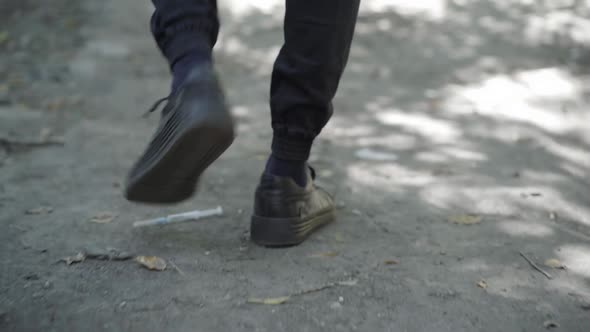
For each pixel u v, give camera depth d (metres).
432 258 1.88
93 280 1.69
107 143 3.09
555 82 4.33
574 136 3.30
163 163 1.49
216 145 1.44
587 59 4.89
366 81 4.51
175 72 1.52
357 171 2.77
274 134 1.90
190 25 1.52
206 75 1.45
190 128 1.39
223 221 2.15
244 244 1.97
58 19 6.05
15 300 1.57
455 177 2.68
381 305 1.60
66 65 4.75
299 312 1.55
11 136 3.10
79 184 2.49
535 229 2.12
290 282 1.71
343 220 2.20
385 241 2.01
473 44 5.45
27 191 2.39
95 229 2.04
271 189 1.92
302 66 1.72
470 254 1.92
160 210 2.25
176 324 1.49
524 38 5.57
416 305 1.60
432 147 3.13
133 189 1.59
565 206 2.35
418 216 2.24
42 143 3.02
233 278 1.73
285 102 1.78
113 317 1.50
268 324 1.50
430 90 4.28
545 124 3.51
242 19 6.44
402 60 5.05
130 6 6.54
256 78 4.65
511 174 2.72
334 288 1.68
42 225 2.06
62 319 1.49
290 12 1.69
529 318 1.54
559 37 5.57
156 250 1.90
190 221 2.14
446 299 1.63
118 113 3.69
